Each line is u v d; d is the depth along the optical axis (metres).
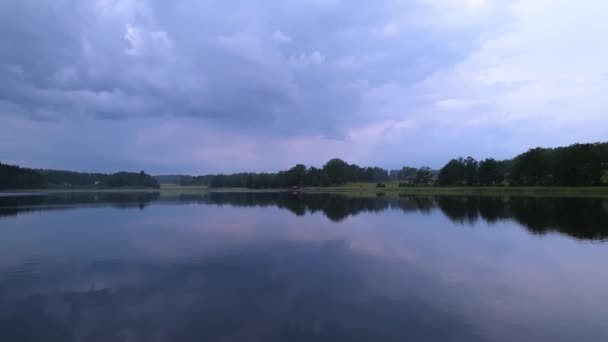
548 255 18.17
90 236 25.33
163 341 8.78
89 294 12.49
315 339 8.78
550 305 11.17
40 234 26.42
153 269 15.84
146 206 56.41
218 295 12.20
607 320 10.00
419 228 28.27
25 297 12.20
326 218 36.75
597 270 15.29
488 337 8.94
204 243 22.27
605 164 73.56
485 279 14.01
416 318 10.10
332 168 167.25
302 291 12.55
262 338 8.86
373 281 13.73
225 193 125.19
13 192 135.25
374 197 80.38
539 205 45.12
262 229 28.62
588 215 33.25
